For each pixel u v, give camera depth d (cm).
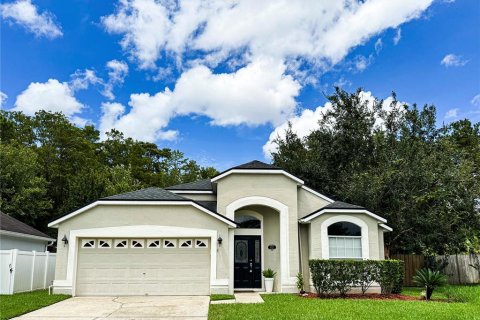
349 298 1603
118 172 4122
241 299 1575
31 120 4666
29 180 3591
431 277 1578
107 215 1733
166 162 5991
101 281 1697
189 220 1747
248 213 2017
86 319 1151
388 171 2347
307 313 1208
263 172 1933
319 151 3022
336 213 1870
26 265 1770
